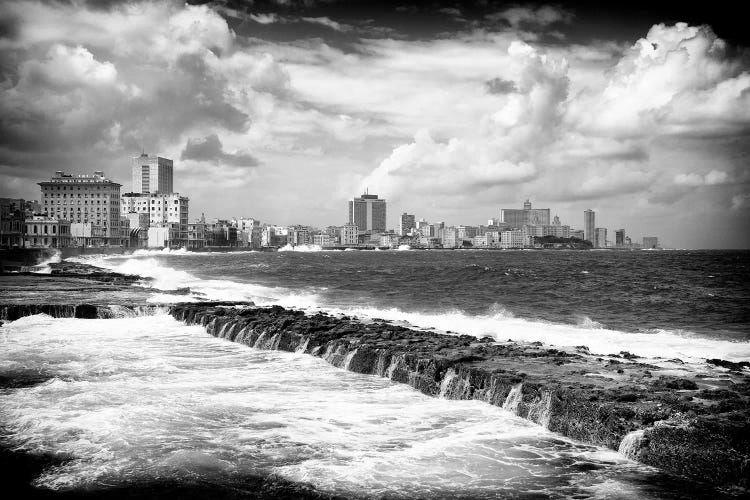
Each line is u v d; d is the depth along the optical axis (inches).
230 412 732.7
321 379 927.0
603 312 1957.4
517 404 734.5
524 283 3309.5
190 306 1654.8
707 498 506.0
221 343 1263.5
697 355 1090.1
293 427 676.1
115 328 1450.5
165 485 526.3
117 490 517.7
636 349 1142.3
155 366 1015.6
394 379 916.0
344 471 555.8
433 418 717.9
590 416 644.1
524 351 970.7
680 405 639.8
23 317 1567.4
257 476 544.4
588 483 534.3
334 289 2938.0
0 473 550.3
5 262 5457.7
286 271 5012.3
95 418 698.2
